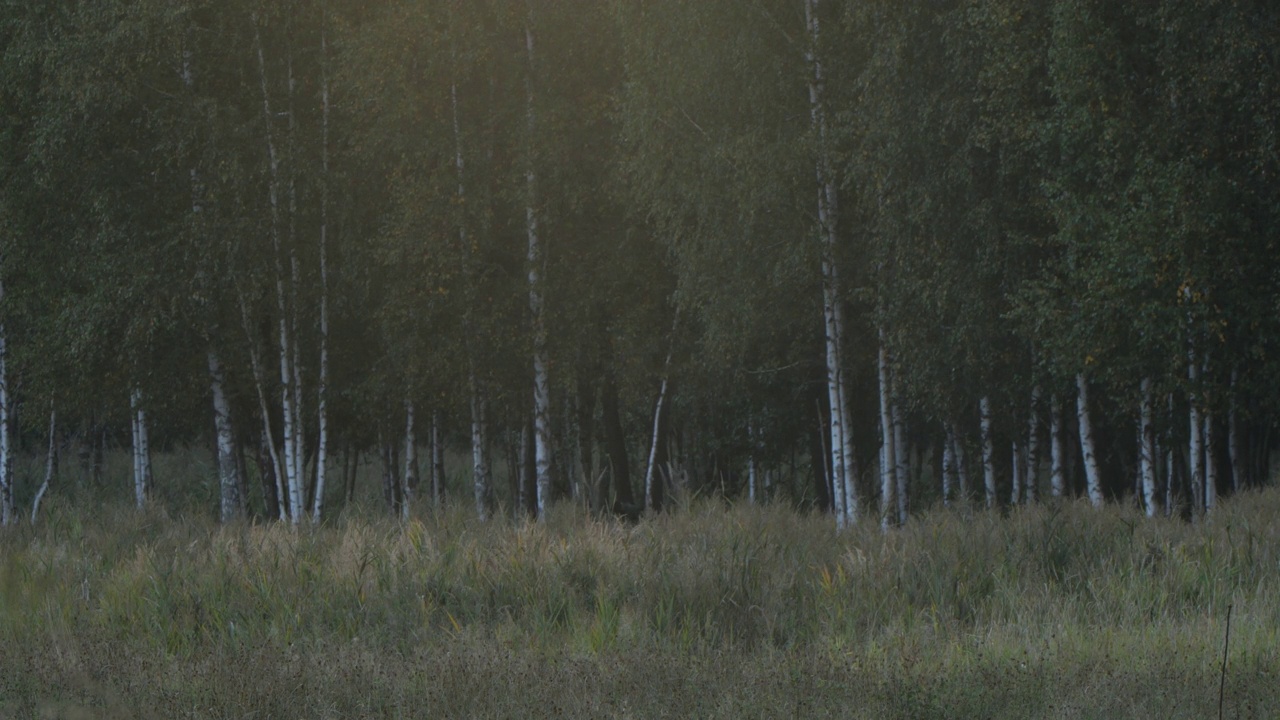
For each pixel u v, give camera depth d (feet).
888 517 58.39
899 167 55.47
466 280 73.31
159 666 26.14
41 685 24.44
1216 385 49.98
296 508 74.90
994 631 26.96
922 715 21.11
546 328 74.08
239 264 72.64
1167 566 32.91
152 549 38.93
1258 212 48.57
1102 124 48.34
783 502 48.93
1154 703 20.79
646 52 65.82
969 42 53.31
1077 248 50.44
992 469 67.72
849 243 65.51
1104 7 49.47
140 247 73.87
